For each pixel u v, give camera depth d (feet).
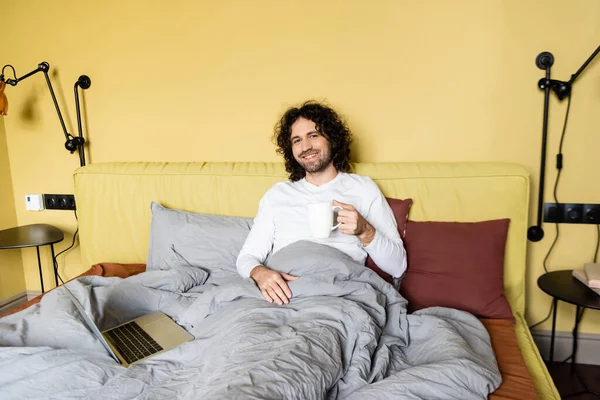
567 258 5.71
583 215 5.53
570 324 5.85
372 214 4.92
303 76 6.08
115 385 3.09
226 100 6.40
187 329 4.14
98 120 6.95
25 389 3.01
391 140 5.95
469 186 5.25
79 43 6.77
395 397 2.77
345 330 3.42
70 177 7.27
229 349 3.16
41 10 6.82
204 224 5.60
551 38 5.29
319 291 3.86
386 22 5.71
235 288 4.12
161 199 6.13
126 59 6.65
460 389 2.92
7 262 7.52
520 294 5.21
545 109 5.32
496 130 5.64
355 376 3.09
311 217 3.91
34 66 7.02
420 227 5.01
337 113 5.89
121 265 6.02
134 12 6.48
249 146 6.46
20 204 7.56
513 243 5.19
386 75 5.82
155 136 6.77
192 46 6.38
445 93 5.69
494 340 4.05
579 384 5.39
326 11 5.86
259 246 5.07
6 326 3.81
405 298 4.68
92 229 6.40
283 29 6.03
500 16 5.39
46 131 7.19
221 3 6.17
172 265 5.37
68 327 3.71
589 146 5.40
